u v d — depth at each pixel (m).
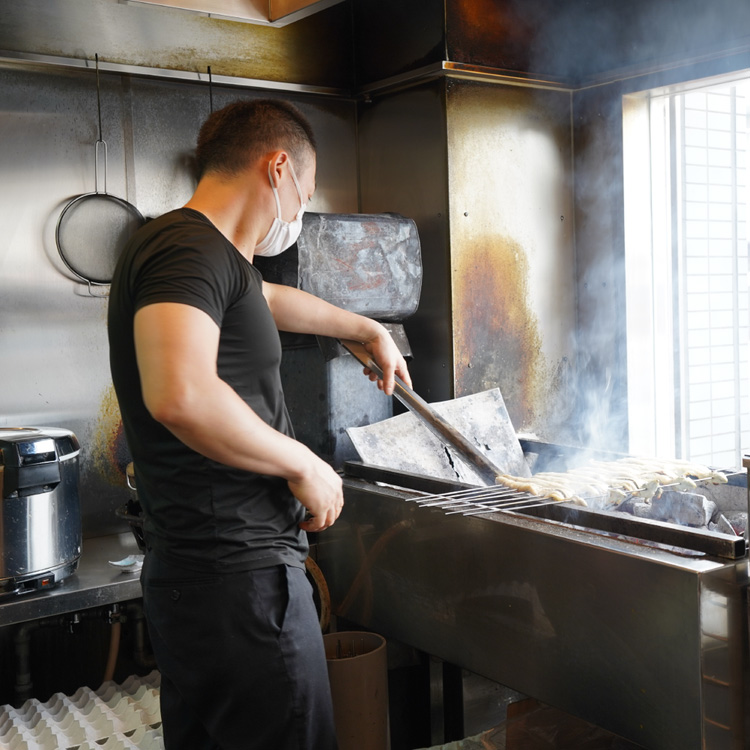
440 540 1.98
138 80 2.57
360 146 3.04
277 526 1.45
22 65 2.37
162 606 1.42
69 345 2.49
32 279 2.42
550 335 3.02
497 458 2.55
